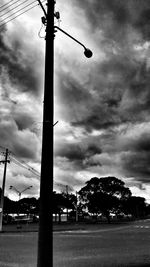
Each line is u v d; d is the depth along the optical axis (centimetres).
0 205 3516
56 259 1170
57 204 8788
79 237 2478
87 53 738
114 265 991
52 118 588
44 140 568
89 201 8375
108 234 2892
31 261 1119
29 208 10162
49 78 610
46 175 544
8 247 1680
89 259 1159
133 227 4606
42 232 511
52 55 630
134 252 1379
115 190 8381
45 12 662
